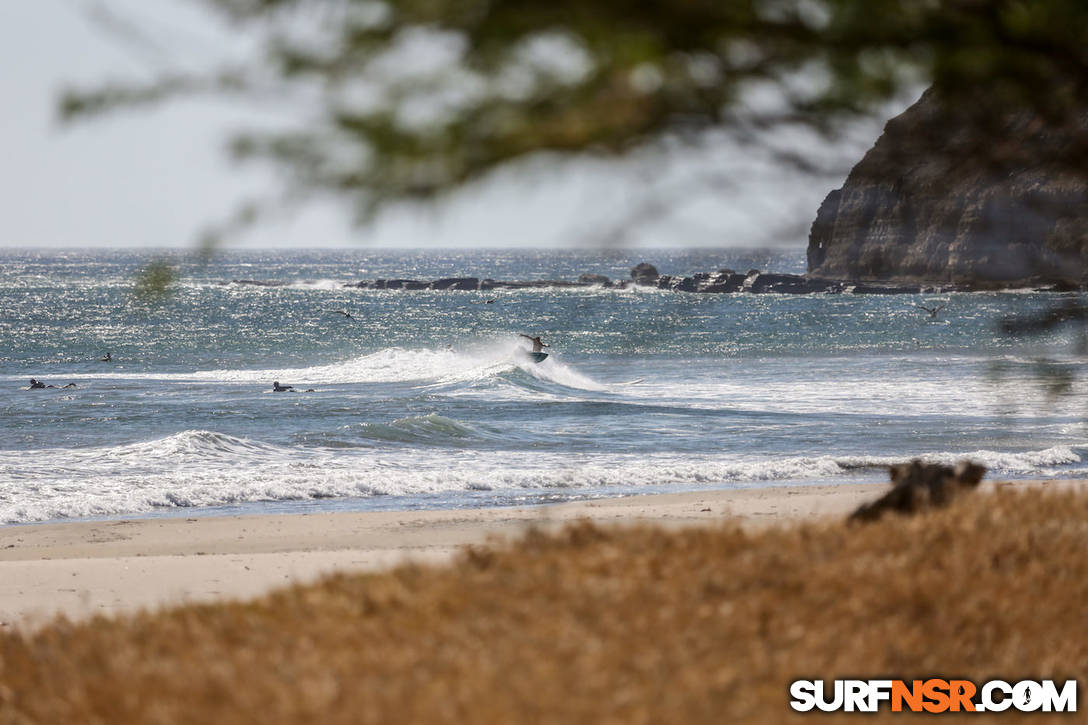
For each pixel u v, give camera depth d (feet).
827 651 60.29
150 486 275.39
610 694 51.29
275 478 284.82
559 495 270.46
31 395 577.84
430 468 313.94
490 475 289.33
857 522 92.17
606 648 57.62
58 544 208.74
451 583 71.46
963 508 95.30
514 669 54.34
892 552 80.12
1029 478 288.10
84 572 157.89
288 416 473.67
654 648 57.93
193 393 580.71
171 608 77.87
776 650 60.13
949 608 68.90
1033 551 82.07
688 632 60.90
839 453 342.03
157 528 224.94
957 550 80.18
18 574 156.04
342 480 281.13
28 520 241.35
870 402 485.15
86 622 76.28
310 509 254.88
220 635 64.85
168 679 56.13
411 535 211.82
